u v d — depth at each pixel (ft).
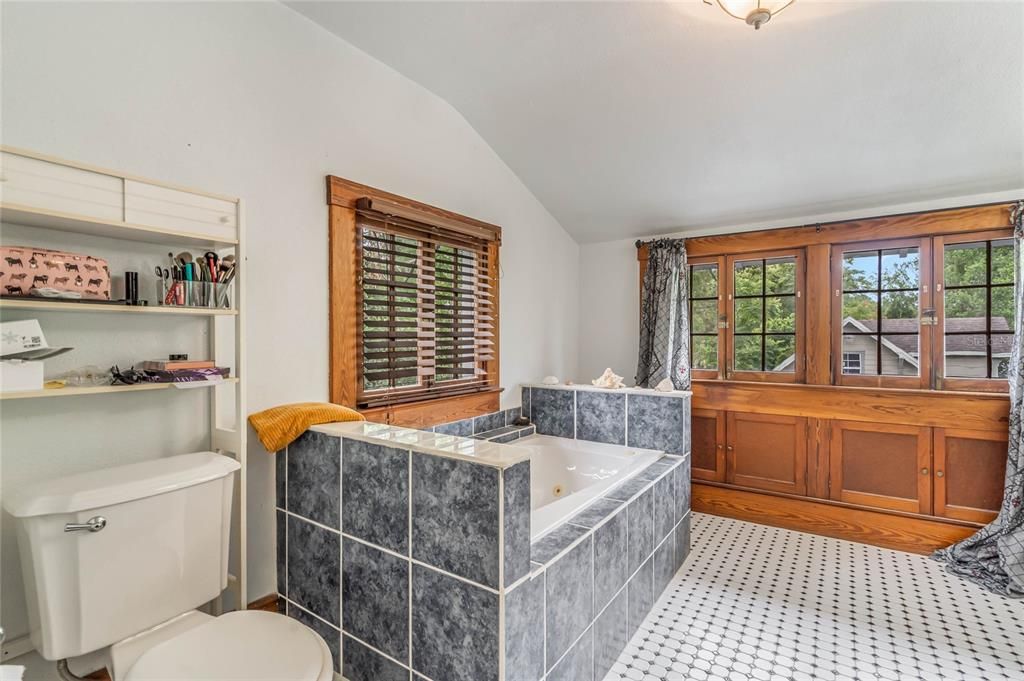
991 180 8.43
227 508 5.01
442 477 4.40
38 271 3.92
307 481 5.61
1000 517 8.18
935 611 6.99
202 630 4.20
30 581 3.92
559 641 4.83
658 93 7.64
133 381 4.46
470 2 6.15
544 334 11.55
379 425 5.65
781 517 10.30
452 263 8.77
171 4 5.12
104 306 4.19
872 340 9.70
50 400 4.42
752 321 10.91
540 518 5.62
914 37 6.08
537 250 11.22
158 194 4.56
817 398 9.94
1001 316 8.62
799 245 10.27
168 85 5.09
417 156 8.02
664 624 6.72
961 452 8.75
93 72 4.57
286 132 6.18
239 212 5.16
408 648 4.72
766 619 6.82
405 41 6.93
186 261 4.96
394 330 7.69
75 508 3.85
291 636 4.15
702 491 11.21
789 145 8.32
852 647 6.17
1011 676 5.62
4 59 4.09
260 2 5.90
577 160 9.67
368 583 5.04
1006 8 5.57
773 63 6.79
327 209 6.69
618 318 12.40
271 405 6.04
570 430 10.07
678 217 11.07
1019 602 7.20
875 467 9.46
